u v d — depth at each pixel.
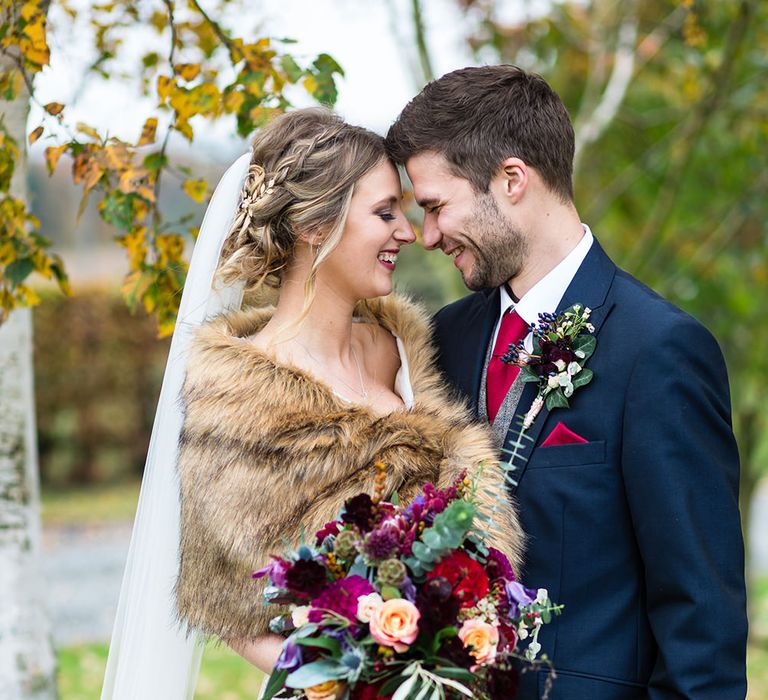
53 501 11.65
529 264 1.98
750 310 5.75
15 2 2.34
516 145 1.92
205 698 4.96
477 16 4.74
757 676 5.86
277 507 1.81
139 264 2.61
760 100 4.97
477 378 2.08
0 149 2.47
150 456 2.08
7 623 2.73
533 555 1.86
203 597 1.83
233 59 2.69
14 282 2.54
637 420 1.78
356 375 2.08
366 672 1.54
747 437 6.57
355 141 1.98
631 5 4.27
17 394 2.77
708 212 5.77
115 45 2.89
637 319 1.86
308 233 1.97
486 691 1.59
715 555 1.73
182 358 2.08
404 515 1.64
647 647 1.81
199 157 3.37
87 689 5.15
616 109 4.12
